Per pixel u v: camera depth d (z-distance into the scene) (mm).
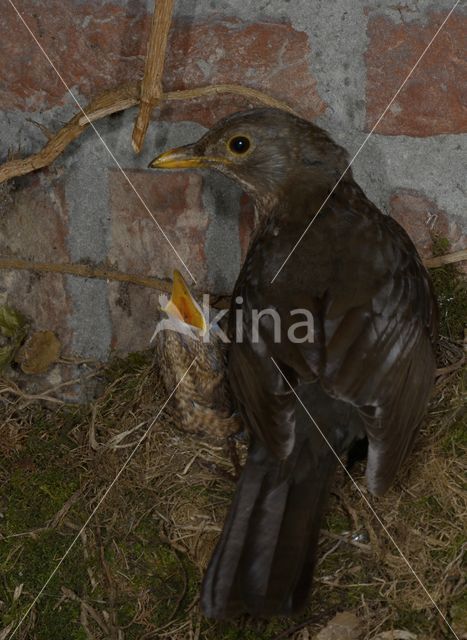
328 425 3812
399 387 3732
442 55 4238
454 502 3951
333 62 4324
